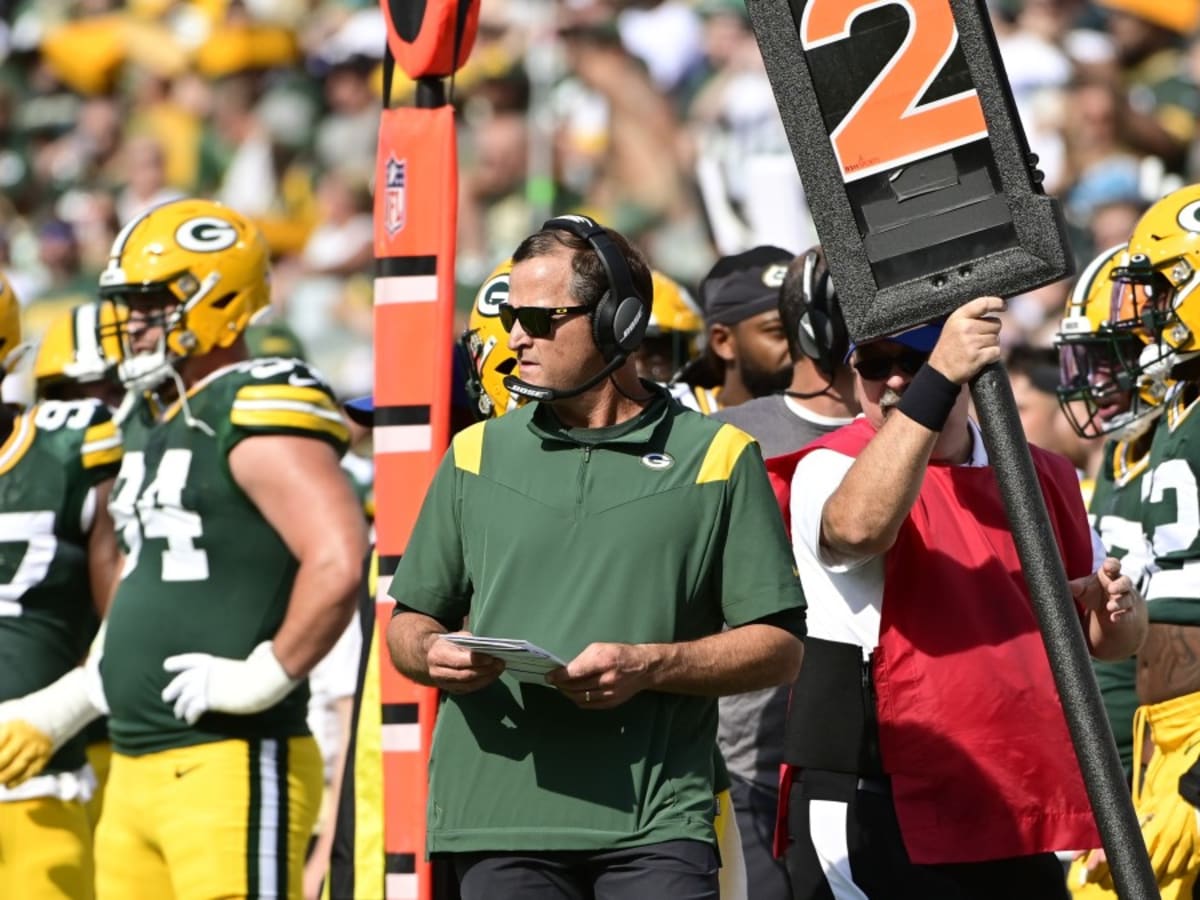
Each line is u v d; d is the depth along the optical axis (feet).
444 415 53.88
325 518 61.36
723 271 70.23
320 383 63.57
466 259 139.95
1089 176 124.47
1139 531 56.75
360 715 57.41
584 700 41.65
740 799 57.16
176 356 65.05
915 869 47.26
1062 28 132.57
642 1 143.74
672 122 140.26
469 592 45.83
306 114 160.97
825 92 44.04
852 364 49.06
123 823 63.41
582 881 44.06
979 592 47.73
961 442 49.49
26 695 66.85
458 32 54.29
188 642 62.34
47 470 67.82
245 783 62.08
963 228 43.47
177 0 173.27
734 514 44.06
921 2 43.45
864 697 47.70
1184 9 133.49
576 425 45.27
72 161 176.65
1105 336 58.39
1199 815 54.13
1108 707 62.69
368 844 56.44
